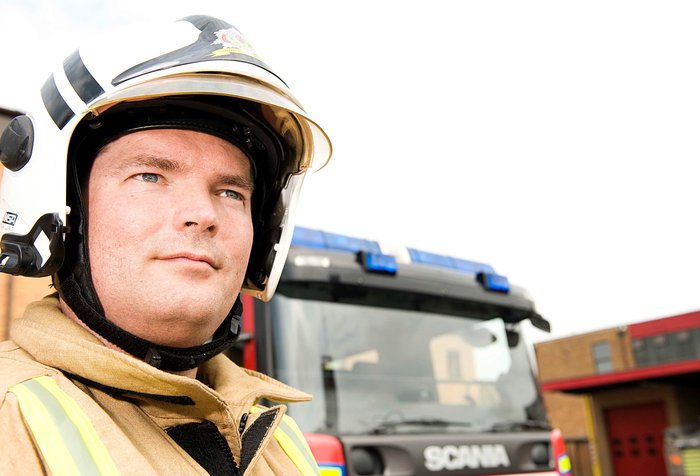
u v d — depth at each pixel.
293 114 1.43
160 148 1.13
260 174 1.52
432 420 3.43
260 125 1.36
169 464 1.02
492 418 3.68
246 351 3.22
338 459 2.93
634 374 16.50
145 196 1.10
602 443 18.20
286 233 1.63
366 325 3.50
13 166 1.17
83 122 1.15
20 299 3.21
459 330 3.84
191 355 1.15
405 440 3.14
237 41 1.29
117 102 1.13
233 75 1.24
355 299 3.54
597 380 17.22
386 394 3.38
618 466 17.91
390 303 3.65
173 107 1.18
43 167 1.12
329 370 3.27
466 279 4.00
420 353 3.62
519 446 3.53
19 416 0.90
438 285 3.82
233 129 1.24
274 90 1.32
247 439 1.22
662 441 17.11
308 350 3.26
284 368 3.16
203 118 1.19
